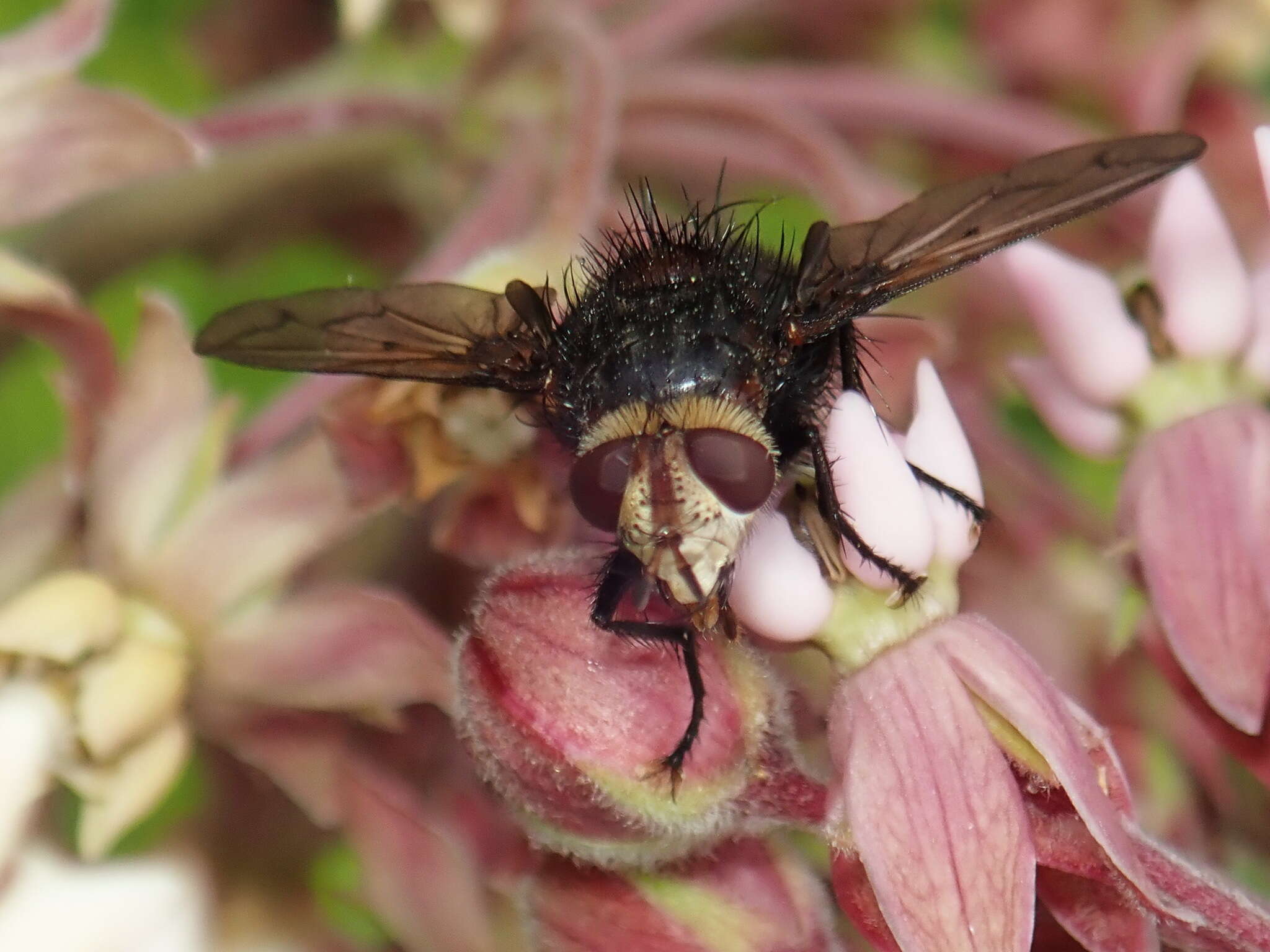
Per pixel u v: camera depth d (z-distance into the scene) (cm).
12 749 8
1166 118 10
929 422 8
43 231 9
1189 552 8
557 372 8
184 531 9
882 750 8
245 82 11
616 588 8
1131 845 8
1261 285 9
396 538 9
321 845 9
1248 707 8
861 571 8
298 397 9
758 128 10
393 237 10
